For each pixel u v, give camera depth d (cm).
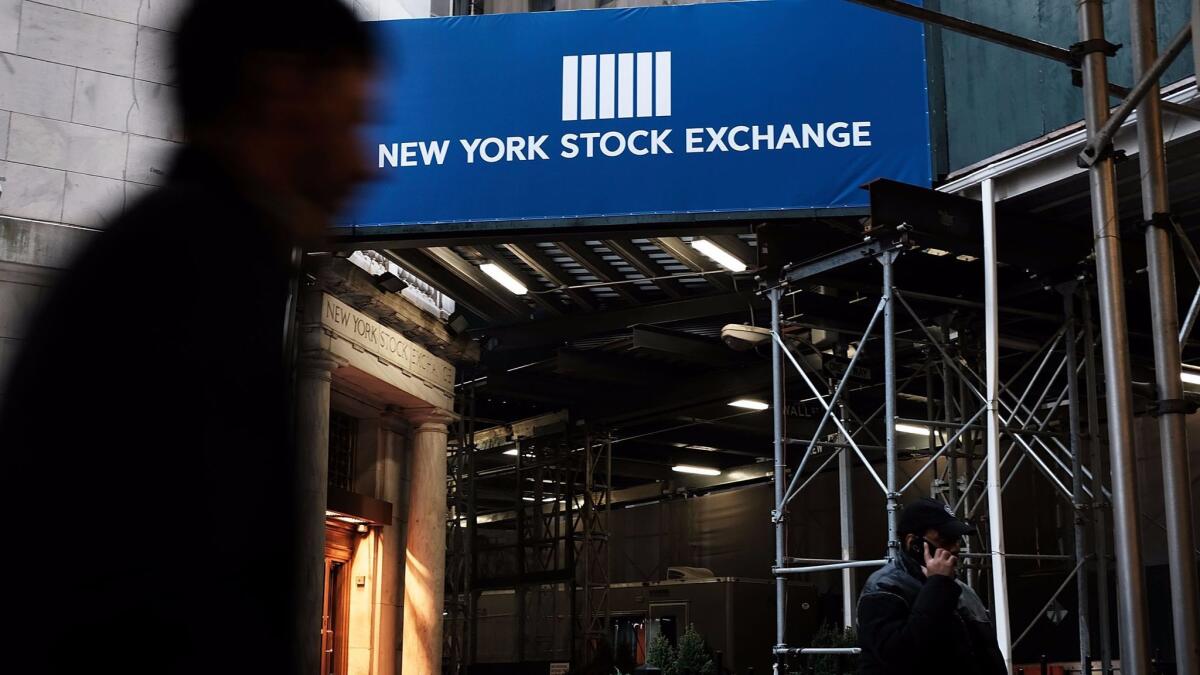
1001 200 1505
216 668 91
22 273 1460
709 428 3425
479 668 2750
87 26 1641
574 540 3083
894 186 1446
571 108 1719
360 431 2302
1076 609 2306
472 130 1734
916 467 3209
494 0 2516
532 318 2522
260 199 98
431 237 1720
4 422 89
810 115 1652
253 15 99
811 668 1700
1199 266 924
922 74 1628
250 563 95
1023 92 1494
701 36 1705
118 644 88
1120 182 1425
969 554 1455
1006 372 2083
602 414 3011
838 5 1675
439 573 2322
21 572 86
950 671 602
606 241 2070
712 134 1675
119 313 91
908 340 1903
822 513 3469
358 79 102
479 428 3375
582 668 1423
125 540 89
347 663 2219
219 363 95
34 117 1584
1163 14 1337
